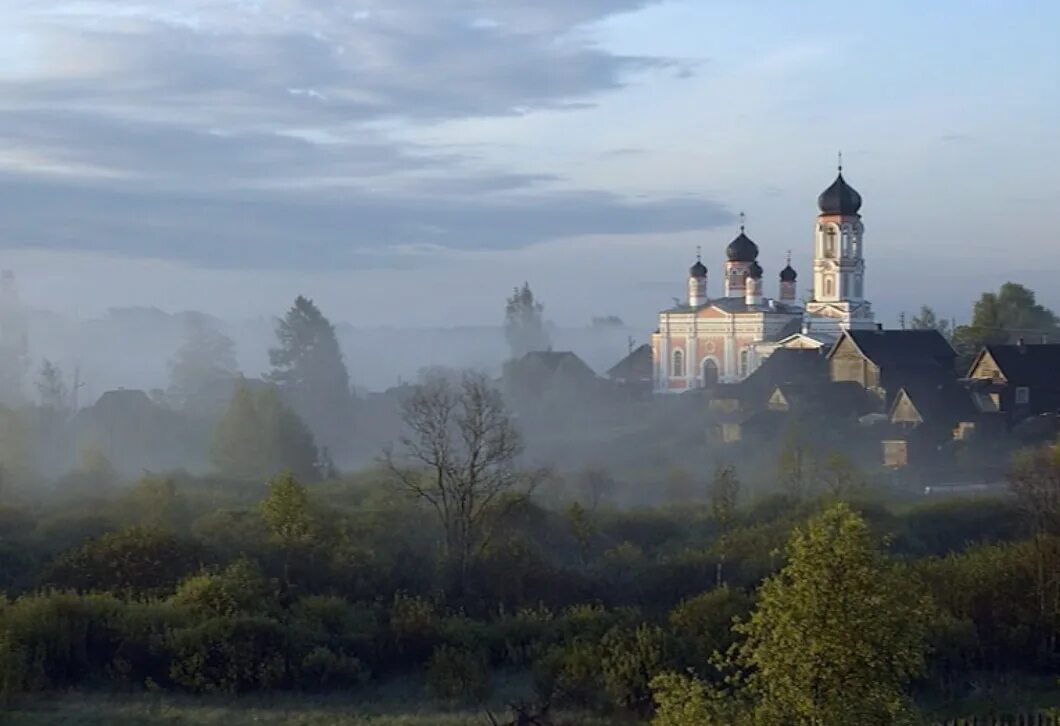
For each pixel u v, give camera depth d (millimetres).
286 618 33969
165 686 30812
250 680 30828
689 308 122375
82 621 31875
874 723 17531
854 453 74625
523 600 38844
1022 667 33500
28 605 32031
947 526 48781
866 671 17766
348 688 31453
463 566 39750
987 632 33719
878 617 17812
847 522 18281
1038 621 33844
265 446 66500
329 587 38719
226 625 31453
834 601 17828
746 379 98688
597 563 43250
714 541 44469
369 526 44375
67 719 27578
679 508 54656
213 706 29250
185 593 34188
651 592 39844
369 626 34062
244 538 41750
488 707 29391
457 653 32094
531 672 32062
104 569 37812
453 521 43719
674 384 120812
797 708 17672
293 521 41250
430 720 27922
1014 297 122875
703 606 32906
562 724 27766
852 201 115562
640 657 29500
